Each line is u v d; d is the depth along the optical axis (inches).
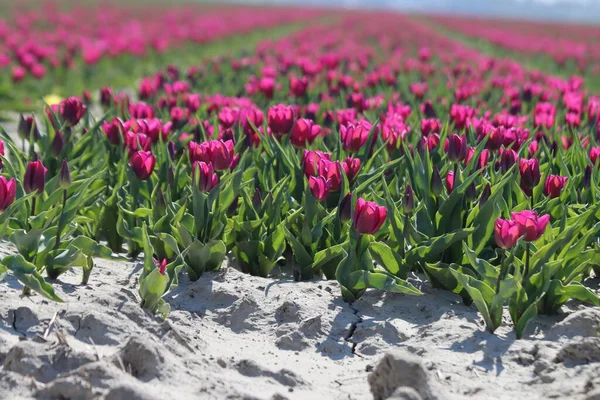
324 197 85.4
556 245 79.9
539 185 95.4
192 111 128.1
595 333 77.6
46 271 86.8
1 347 70.0
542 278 80.0
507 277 79.6
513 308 79.9
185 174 96.9
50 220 82.0
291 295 85.0
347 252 85.4
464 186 86.4
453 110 118.3
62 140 98.0
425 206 88.7
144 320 75.2
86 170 99.6
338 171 87.9
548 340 77.9
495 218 85.1
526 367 73.9
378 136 105.3
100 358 69.2
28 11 651.5
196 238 87.3
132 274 89.7
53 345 69.1
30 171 81.0
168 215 90.4
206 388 67.7
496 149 103.7
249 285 87.4
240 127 106.3
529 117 140.9
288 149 98.4
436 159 100.9
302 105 152.0
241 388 69.2
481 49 522.0
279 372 72.1
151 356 68.4
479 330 79.3
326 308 83.3
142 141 97.9
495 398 69.6
